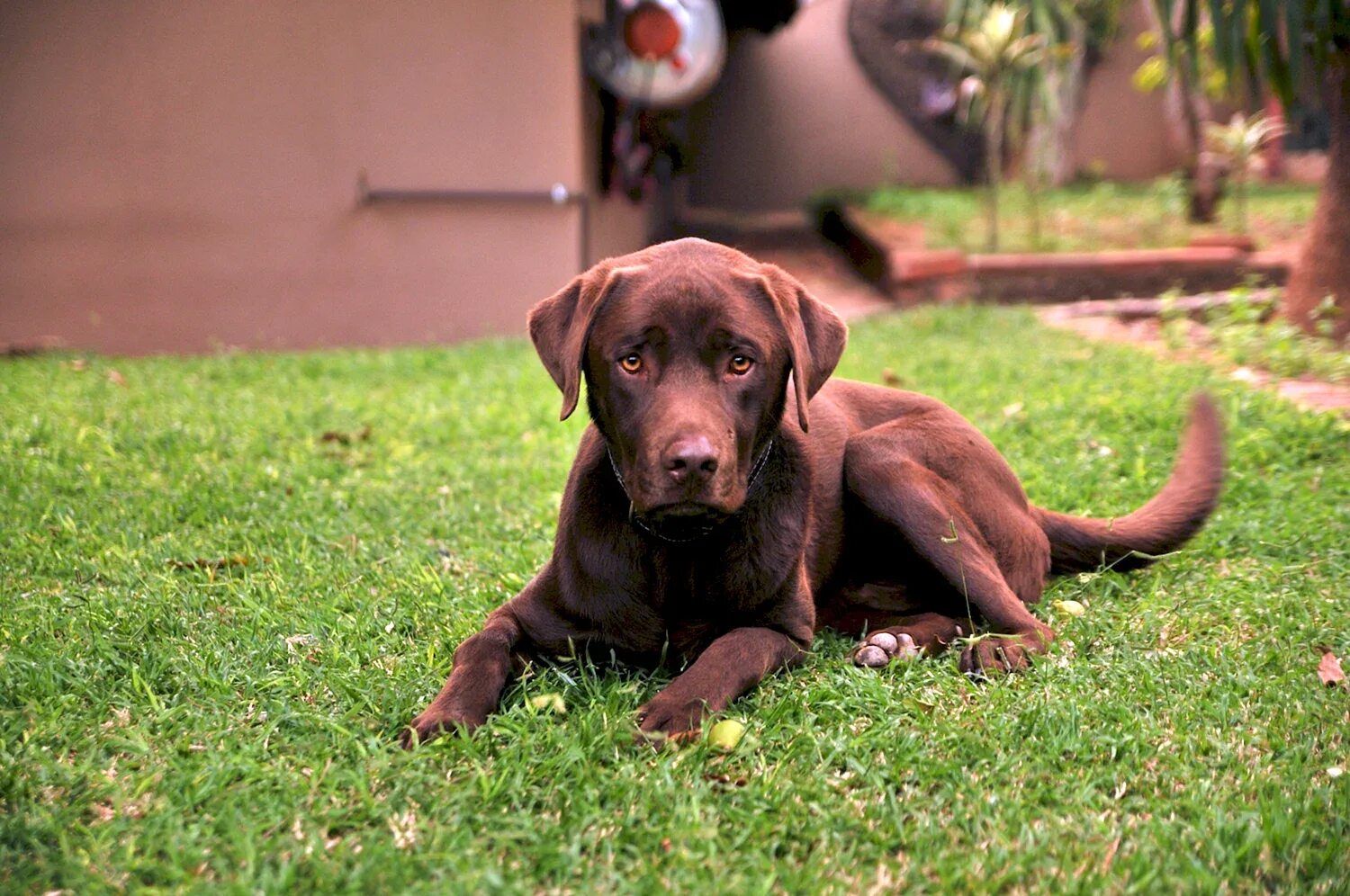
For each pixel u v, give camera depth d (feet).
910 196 56.54
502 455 20.26
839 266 51.52
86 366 29.68
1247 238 40.75
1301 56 27.43
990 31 41.52
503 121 36.27
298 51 35.22
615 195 43.88
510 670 10.69
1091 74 63.21
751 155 66.64
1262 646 11.66
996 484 13.01
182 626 12.19
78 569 14.05
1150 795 8.82
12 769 8.79
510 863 7.84
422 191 36.19
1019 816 8.39
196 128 35.09
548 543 15.23
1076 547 13.84
